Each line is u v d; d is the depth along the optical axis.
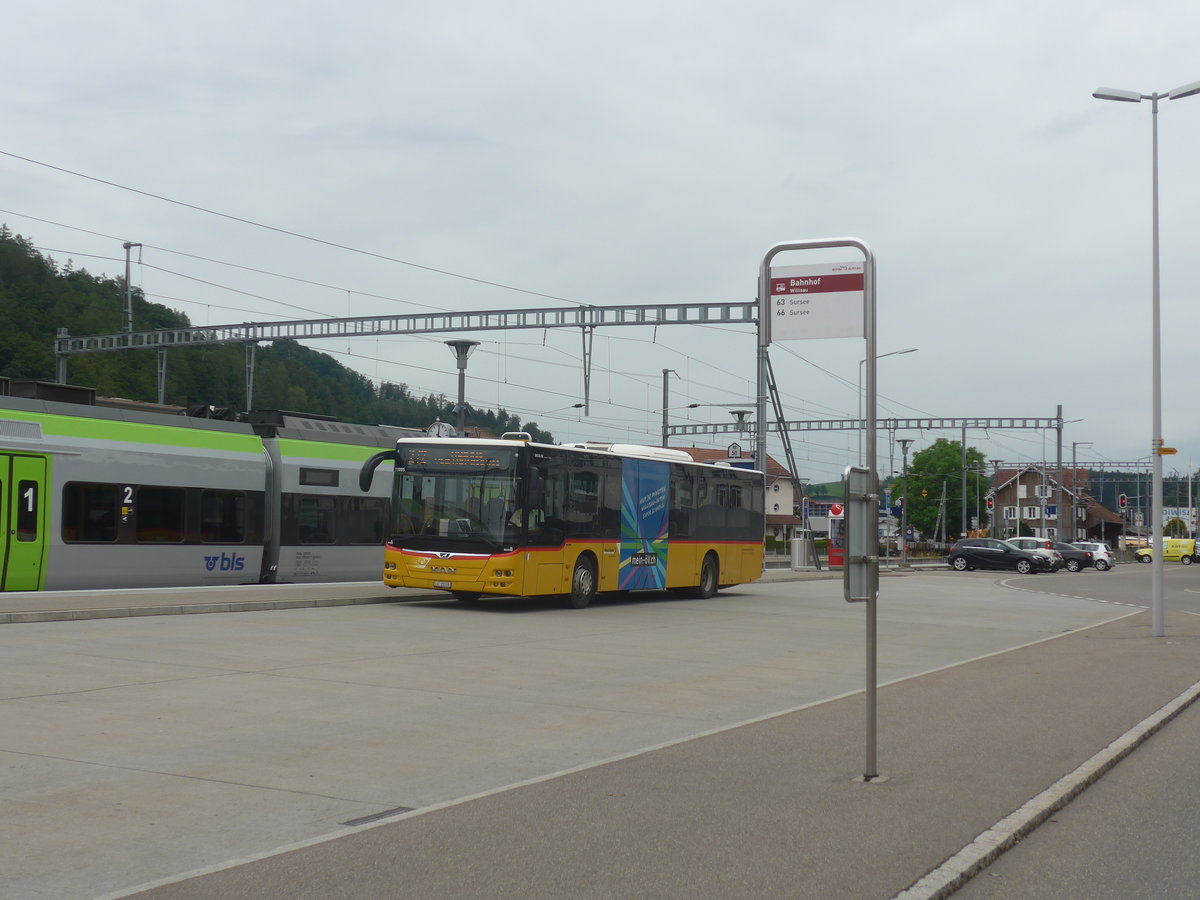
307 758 8.41
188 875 5.49
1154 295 20.94
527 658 14.99
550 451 22.58
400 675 12.92
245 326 42.38
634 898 5.20
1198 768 8.68
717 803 6.99
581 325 37.12
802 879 5.49
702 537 28.05
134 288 60.97
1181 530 138.62
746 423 56.41
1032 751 8.84
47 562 20.73
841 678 13.77
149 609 18.33
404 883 5.38
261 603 20.23
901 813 6.79
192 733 9.18
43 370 52.62
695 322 36.19
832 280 8.30
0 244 55.06
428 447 22.31
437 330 38.84
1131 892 5.62
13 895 5.26
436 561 21.80
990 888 5.64
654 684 12.90
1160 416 20.47
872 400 8.05
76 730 9.11
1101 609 29.00
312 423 27.31
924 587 39.94
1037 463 99.56
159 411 26.66
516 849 5.96
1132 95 21.20
